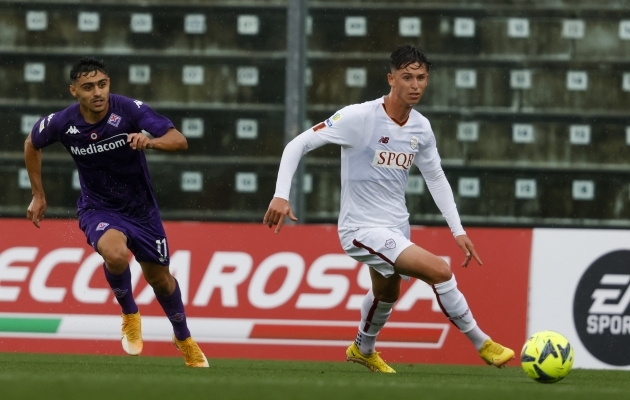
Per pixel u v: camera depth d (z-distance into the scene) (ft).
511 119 114.73
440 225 111.34
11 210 113.60
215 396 39.27
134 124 65.00
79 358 79.00
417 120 63.77
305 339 85.92
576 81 115.44
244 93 115.24
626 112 115.03
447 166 114.21
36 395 38.40
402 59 61.16
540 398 42.14
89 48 116.47
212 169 113.50
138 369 62.85
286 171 61.31
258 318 86.22
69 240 87.15
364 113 62.64
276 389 42.93
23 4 116.16
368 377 58.65
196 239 87.10
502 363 60.08
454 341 85.51
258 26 115.34
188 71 115.75
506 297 85.92
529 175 113.80
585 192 113.80
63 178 112.88
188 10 115.85
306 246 86.74
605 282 85.66
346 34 114.83
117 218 65.87
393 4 114.83
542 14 115.34
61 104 116.06
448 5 115.03
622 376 70.08
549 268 86.07
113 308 86.43
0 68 115.96
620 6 115.44
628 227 113.50
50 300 86.53
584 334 85.56
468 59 115.14
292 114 101.35
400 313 85.76
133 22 116.16
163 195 112.88
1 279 86.84
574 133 114.52
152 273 67.26
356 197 63.87
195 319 86.33
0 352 85.76
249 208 113.39
